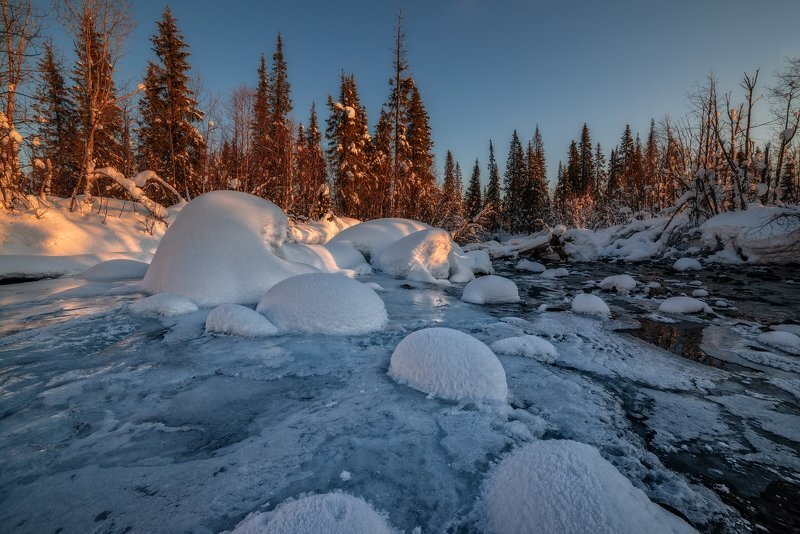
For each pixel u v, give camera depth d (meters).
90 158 12.16
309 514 1.38
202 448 2.15
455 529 1.58
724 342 4.71
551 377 3.33
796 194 20.27
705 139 21.02
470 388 2.77
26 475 1.91
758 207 14.70
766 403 2.98
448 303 6.71
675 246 16.78
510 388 3.07
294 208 19.89
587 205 31.97
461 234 22.42
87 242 10.42
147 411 2.58
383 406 2.66
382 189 23.09
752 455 2.26
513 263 16.97
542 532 1.41
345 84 26.34
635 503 1.49
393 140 21.83
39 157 13.09
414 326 4.91
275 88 26.16
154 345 3.87
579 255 17.31
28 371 3.22
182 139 18.89
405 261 9.48
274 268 5.85
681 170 21.89
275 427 2.38
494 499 1.65
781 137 16.61
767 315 6.36
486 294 6.95
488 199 41.44
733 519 1.71
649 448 2.30
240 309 4.34
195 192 17.97
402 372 3.08
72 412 2.55
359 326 4.45
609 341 4.59
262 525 1.35
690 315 6.22
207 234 5.75
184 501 1.72
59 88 16.41
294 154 20.56
